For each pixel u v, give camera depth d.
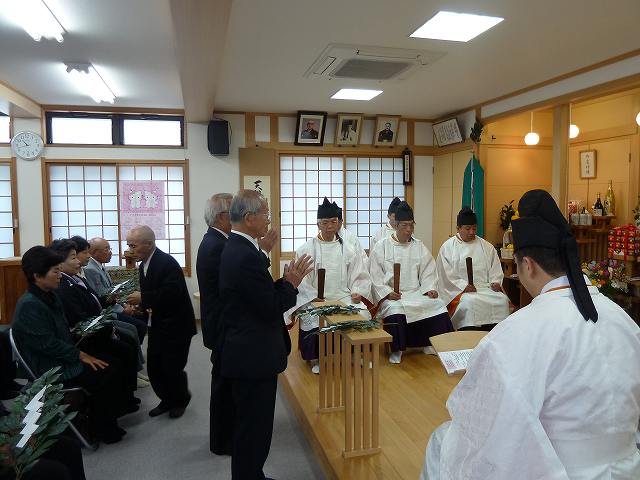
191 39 2.72
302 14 2.92
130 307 3.66
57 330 2.49
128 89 4.68
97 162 5.45
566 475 0.89
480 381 1.01
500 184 5.87
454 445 1.06
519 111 4.90
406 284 4.01
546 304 1.01
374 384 2.28
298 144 5.92
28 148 5.27
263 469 2.37
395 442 2.42
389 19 3.01
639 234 4.34
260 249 2.10
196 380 3.67
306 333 3.46
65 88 4.63
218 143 5.55
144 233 2.79
